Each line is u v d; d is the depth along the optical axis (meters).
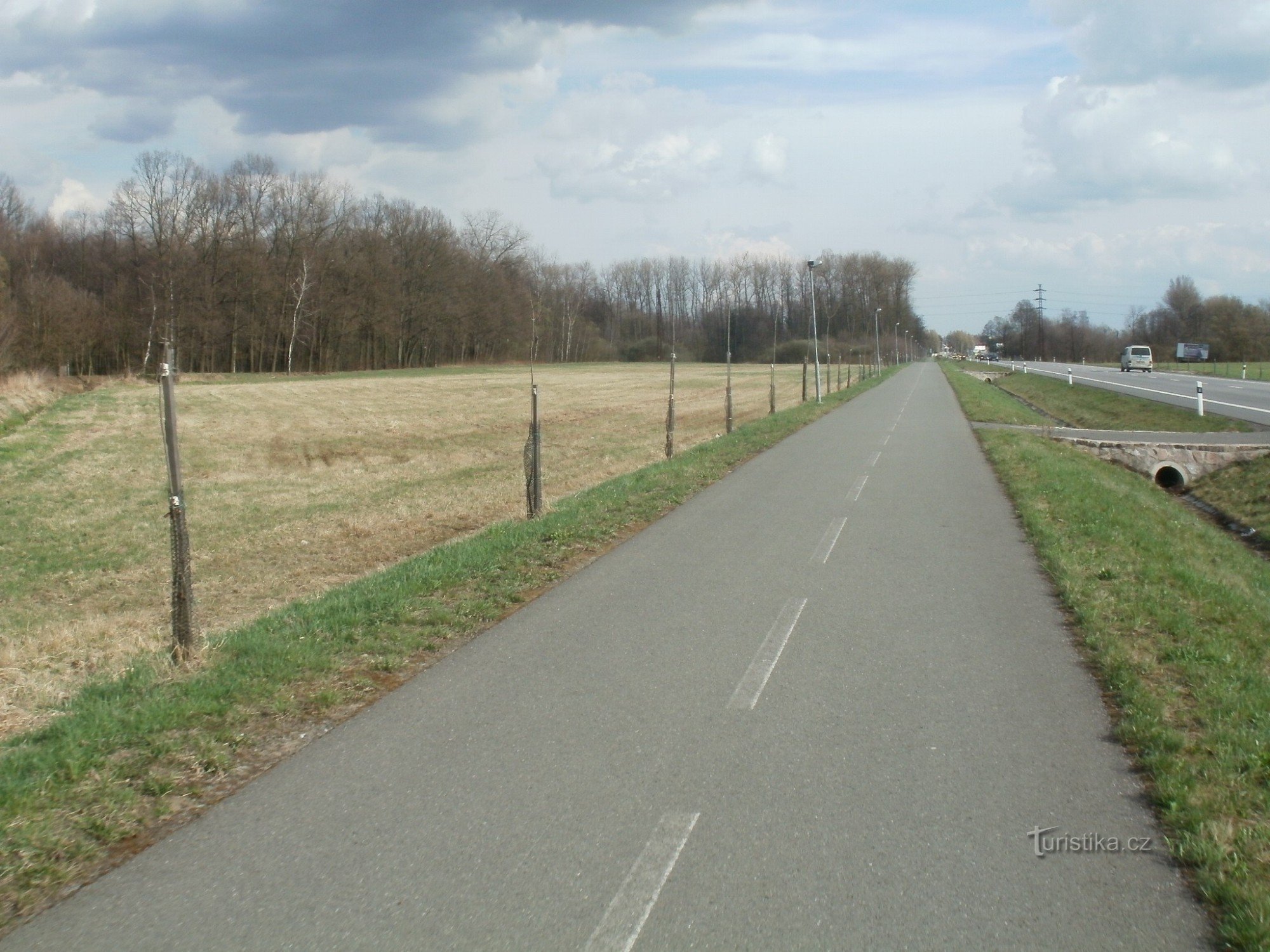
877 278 138.62
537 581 9.30
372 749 5.23
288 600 11.39
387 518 16.59
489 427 34.75
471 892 3.74
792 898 3.66
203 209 67.62
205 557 14.01
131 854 4.12
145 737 5.30
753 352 122.81
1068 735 5.32
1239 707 5.59
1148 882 3.79
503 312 78.69
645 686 6.21
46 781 4.73
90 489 20.31
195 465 24.36
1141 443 24.33
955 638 7.27
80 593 12.23
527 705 5.89
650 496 14.55
